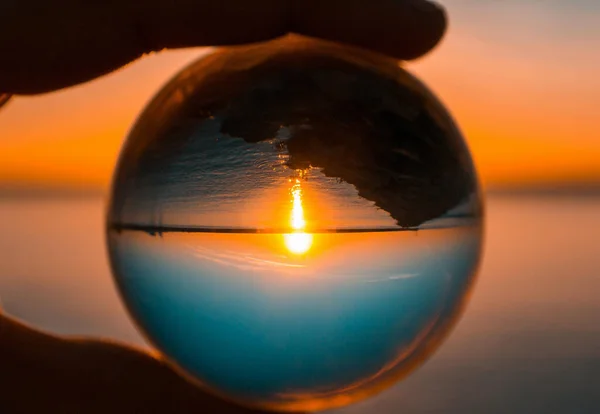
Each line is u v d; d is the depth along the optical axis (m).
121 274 0.17
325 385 0.16
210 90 0.17
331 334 0.15
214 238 0.16
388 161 0.16
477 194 0.17
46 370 0.20
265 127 0.16
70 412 0.20
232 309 0.15
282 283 0.15
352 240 0.16
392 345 0.16
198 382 0.17
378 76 0.17
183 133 0.16
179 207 0.16
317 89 0.16
